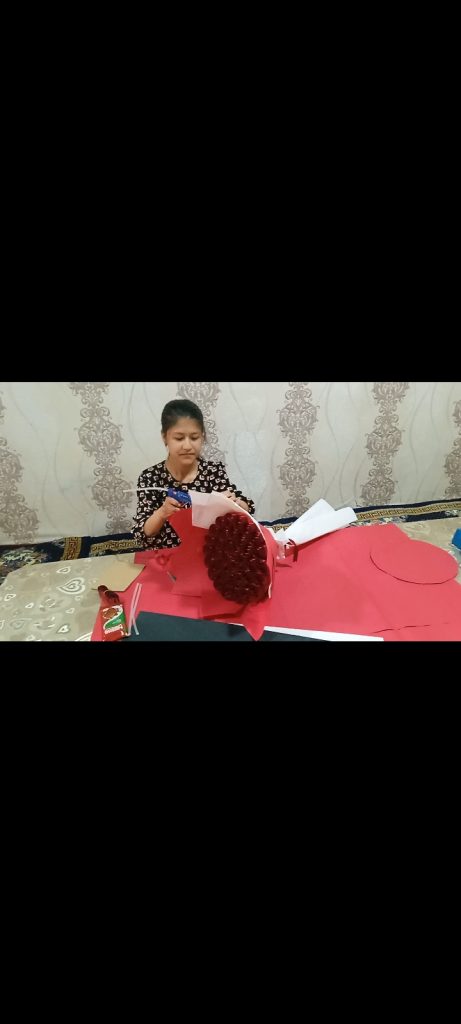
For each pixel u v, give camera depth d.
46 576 1.23
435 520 1.50
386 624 0.91
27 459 1.43
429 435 1.67
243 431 1.51
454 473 1.78
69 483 1.50
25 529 1.55
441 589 1.01
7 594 1.15
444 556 1.13
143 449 1.48
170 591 1.04
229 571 0.91
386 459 1.68
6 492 1.47
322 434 1.57
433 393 1.58
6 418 1.36
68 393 1.36
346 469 1.67
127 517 1.60
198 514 0.93
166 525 1.27
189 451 1.19
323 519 1.22
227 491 1.15
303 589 1.01
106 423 1.42
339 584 1.03
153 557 1.25
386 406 1.57
